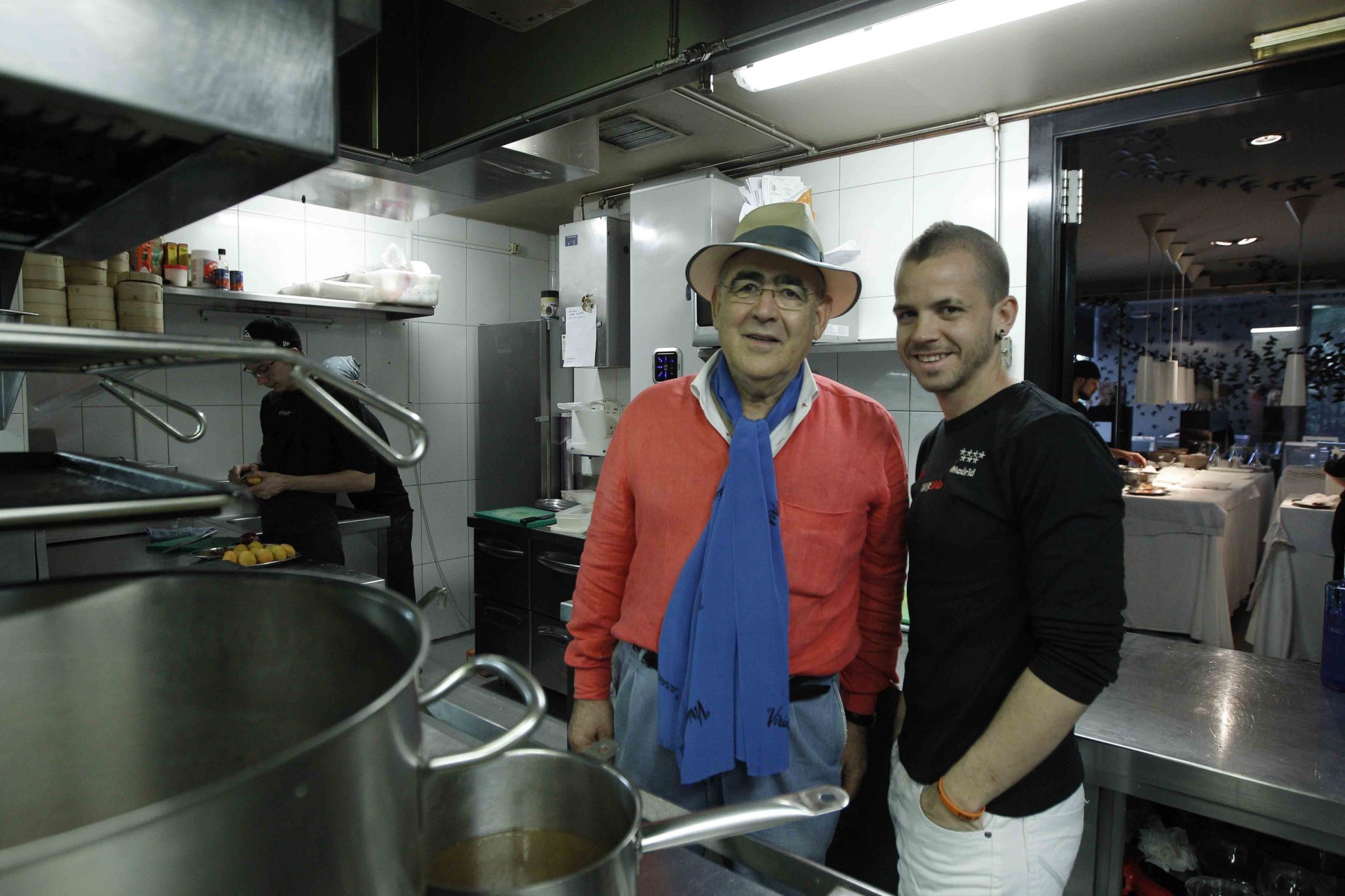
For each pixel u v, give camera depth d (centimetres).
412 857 39
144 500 41
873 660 134
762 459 117
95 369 57
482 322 434
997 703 107
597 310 362
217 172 49
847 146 296
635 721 126
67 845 24
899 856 126
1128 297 827
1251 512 464
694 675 115
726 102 255
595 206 385
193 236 324
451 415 422
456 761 42
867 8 118
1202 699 152
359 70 187
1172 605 377
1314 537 330
